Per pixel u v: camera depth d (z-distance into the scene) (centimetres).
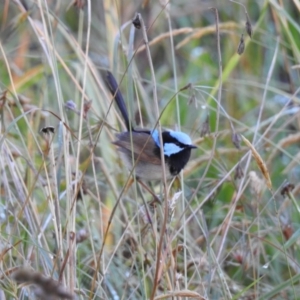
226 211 1119
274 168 1212
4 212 987
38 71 1251
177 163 999
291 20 1084
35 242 798
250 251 970
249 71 1430
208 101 1230
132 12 1506
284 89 1405
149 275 905
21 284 705
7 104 979
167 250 784
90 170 1203
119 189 1108
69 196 781
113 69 992
